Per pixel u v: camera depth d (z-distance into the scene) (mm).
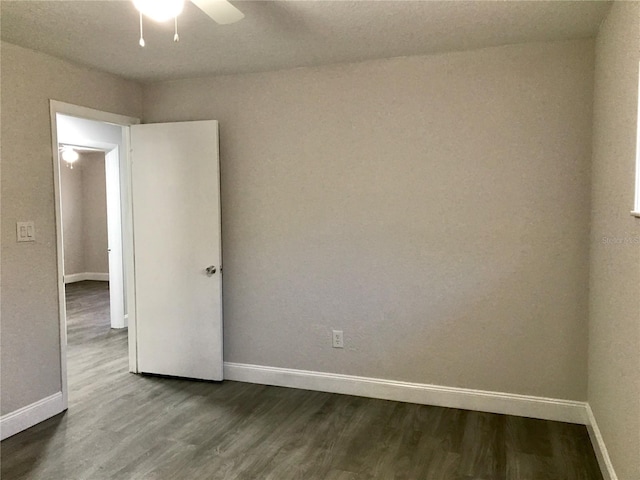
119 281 5578
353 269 3514
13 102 2975
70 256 9109
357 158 3445
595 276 2775
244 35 2834
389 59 3312
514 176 3102
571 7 2436
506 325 3186
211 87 3795
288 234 3668
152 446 2814
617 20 2283
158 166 3850
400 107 3316
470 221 3213
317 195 3568
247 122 3719
